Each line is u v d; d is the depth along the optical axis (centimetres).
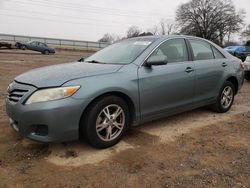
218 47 589
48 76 378
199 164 362
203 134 466
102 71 396
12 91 386
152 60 429
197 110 607
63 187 307
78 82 366
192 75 496
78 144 410
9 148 395
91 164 356
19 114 361
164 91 452
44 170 340
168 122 520
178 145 418
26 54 2891
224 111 592
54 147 399
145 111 434
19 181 317
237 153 396
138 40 498
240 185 315
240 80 616
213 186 312
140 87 420
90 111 373
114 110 403
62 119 352
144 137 445
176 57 488
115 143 409
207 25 6850
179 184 315
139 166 353
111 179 323
